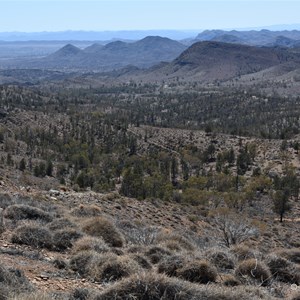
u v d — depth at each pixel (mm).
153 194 64500
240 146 132500
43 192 27344
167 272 10281
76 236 12461
